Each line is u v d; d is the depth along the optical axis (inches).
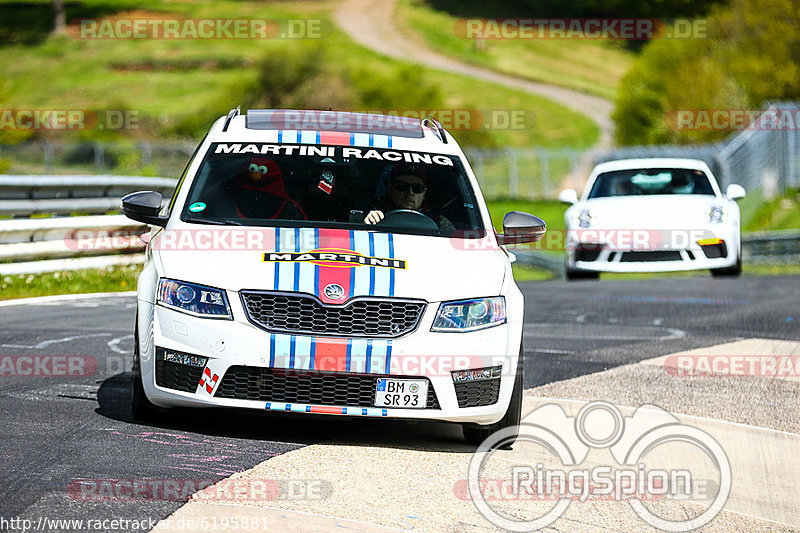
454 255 833.5
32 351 1119.6
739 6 7431.1
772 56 6879.9
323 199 881.5
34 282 1729.8
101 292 1772.9
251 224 845.2
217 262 786.8
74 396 903.1
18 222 1720.0
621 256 1987.0
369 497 651.5
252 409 762.8
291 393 762.8
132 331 1295.5
